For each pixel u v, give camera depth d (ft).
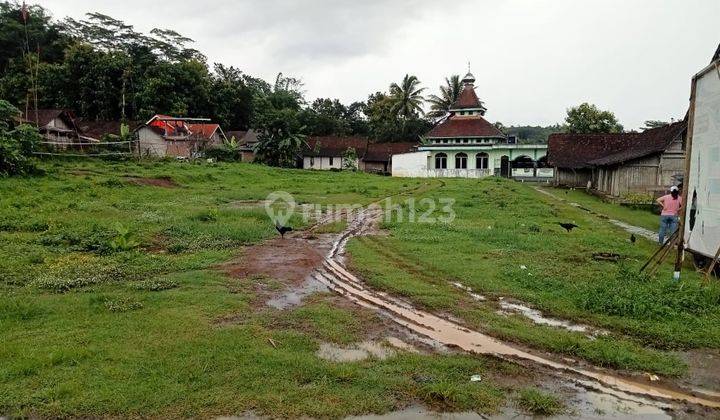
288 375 16.46
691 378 17.16
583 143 126.93
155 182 76.18
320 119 228.02
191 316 21.62
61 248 34.14
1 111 75.66
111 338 19.01
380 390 15.79
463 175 156.15
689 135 31.50
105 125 162.20
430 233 44.01
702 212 30.32
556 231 47.47
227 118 202.80
